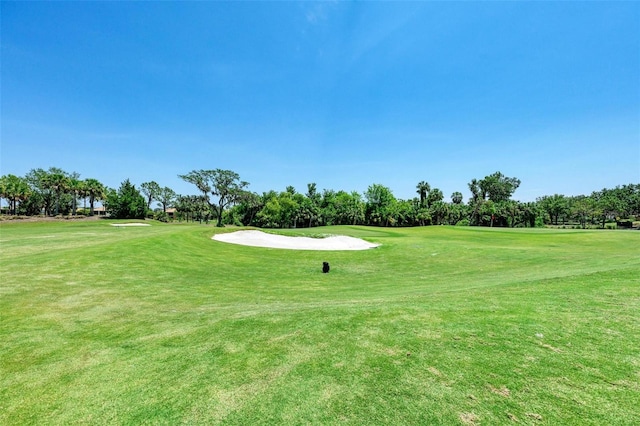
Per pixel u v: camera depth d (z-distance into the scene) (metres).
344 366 3.98
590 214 79.75
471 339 4.48
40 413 3.43
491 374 3.60
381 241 24.09
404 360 4.03
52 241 16.38
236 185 61.56
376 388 3.49
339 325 5.32
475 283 9.51
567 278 7.89
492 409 3.05
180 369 4.19
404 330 4.93
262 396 3.49
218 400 3.46
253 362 4.25
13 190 59.16
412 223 74.56
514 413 2.97
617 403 3.02
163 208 89.94
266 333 5.23
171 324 6.12
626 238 24.86
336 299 8.34
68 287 8.77
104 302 7.75
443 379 3.57
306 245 22.83
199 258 15.48
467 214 82.88
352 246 22.62
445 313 5.57
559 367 3.66
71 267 10.56
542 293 6.55
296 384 3.66
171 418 3.22
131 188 72.19
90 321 6.38
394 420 2.99
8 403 3.62
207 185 59.53
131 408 3.43
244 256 17.75
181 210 94.06
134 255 13.30
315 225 74.19
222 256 16.97
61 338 5.48
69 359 4.66
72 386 3.92
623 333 4.43
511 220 78.50
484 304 5.98
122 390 3.78
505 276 10.88
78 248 13.38
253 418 3.14
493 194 102.06
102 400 3.60
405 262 17.02
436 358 4.02
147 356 4.65
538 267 12.95
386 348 4.38
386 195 73.12
